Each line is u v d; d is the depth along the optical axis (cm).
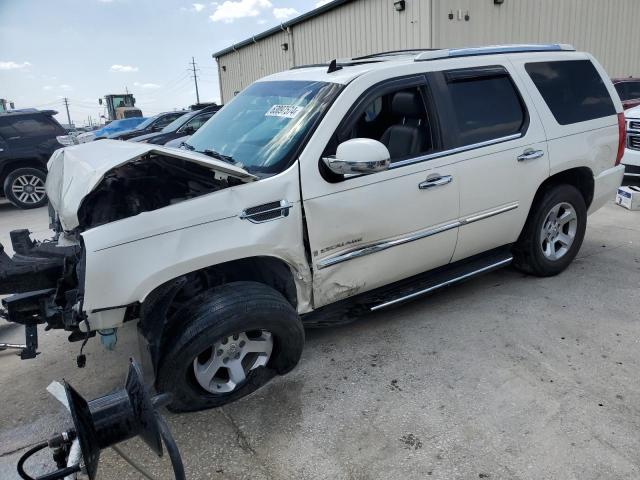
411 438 263
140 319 270
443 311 399
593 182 448
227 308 264
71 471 145
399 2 1102
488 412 280
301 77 370
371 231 321
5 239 730
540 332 362
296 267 300
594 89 446
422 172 336
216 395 282
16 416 297
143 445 268
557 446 253
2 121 961
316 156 301
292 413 288
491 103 378
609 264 480
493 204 379
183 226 260
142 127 1345
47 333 398
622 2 1394
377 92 329
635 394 291
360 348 352
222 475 246
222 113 404
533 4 1195
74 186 271
